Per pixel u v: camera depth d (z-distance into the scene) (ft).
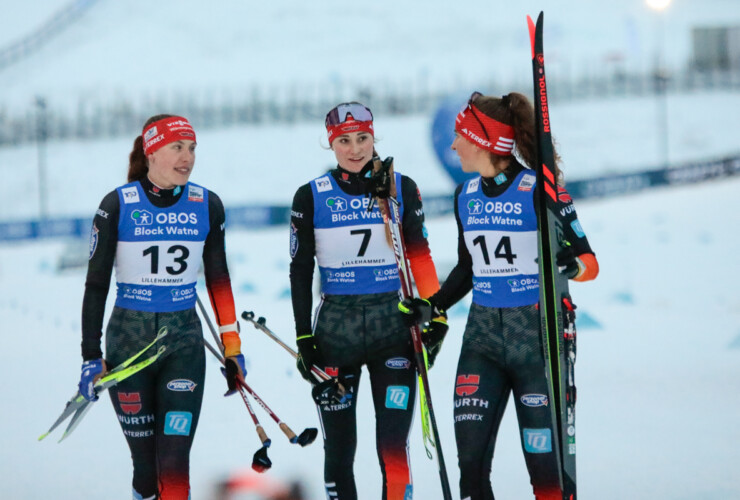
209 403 67.51
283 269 161.07
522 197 37.35
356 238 40.45
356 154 40.19
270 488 46.85
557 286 34.78
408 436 39.75
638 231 187.01
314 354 40.68
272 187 318.65
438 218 220.84
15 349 94.43
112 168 351.67
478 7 505.66
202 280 138.92
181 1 545.44
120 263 39.42
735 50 410.52
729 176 248.52
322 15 519.19
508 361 37.17
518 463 50.31
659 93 372.99
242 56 476.95
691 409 59.88
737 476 45.52
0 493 46.80
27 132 390.21
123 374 37.24
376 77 431.43
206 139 367.25
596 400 63.36
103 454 54.54
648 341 85.97
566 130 345.72
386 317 40.40
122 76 460.14
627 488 44.50
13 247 223.30
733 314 99.86
